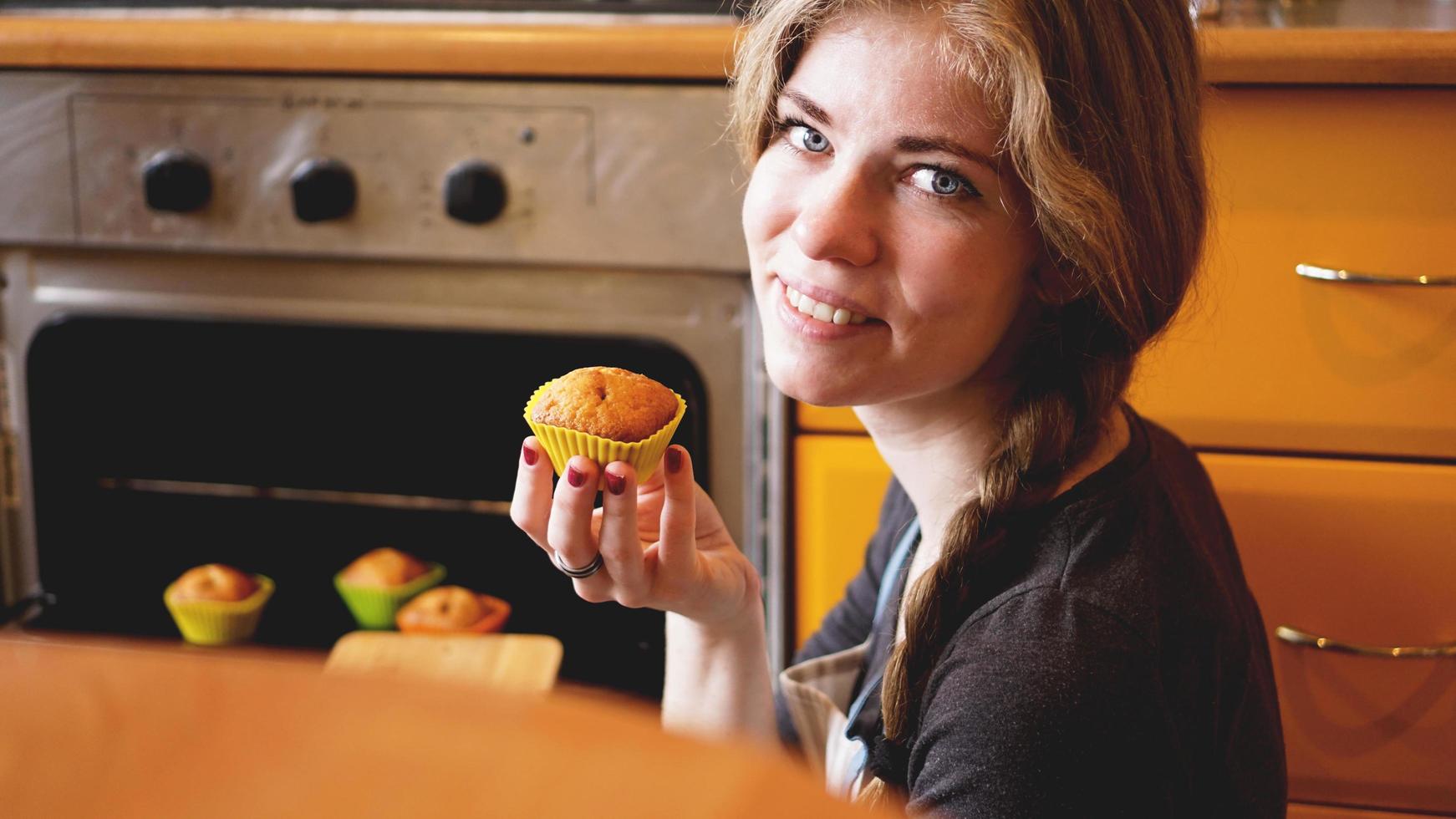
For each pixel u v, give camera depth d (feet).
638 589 2.59
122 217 4.65
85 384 5.00
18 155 4.66
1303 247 4.16
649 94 4.32
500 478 4.93
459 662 4.29
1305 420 4.29
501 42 4.32
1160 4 2.49
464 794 0.40
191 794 0.39
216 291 4.80
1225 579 2.84
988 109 2.37
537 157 4.41
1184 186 2.61
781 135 2.65
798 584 4.68
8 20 4.64
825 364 2.59
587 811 0.39
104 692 0.43
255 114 4.50
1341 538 4.34
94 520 5.14
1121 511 2.53
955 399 2.80
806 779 0.42
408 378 4.83
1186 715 2.42
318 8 4.98
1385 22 4.22
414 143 4.45
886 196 2.49
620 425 2.59
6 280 4.89
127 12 5.08
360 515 5.06
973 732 2.24
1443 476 4.24
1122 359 2.67
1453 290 4.12
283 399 4.93
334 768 0.40
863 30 2.42
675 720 3.23
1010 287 2.55
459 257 4.52
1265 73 3.98
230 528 5.14
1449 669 4.39
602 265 4.49
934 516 2.95
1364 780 4.52
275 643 4.96
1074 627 2.32
